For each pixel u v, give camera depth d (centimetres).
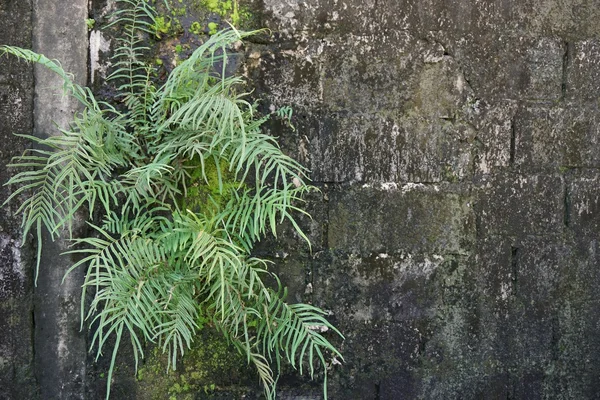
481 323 289
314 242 281
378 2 279
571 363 294
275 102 276
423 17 282
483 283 289
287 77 277
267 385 269
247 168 241
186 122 240
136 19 271
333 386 284
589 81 292
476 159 287
